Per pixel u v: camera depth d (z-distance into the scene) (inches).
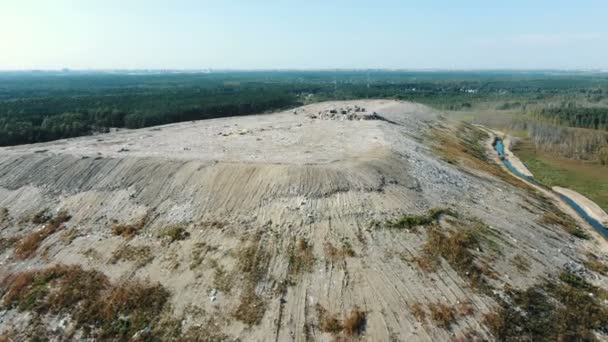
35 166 1836.9
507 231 1533.0
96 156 1905.8
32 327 1122.0
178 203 1576.0
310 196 1536.7
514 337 1061.8
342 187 1585.9
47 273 1285.7
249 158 1895.9
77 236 1462.8
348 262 1258.6
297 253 1296.8
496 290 1204.5
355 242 1334.9
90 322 1122.0
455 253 1305.4
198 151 2097.7
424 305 1125.1
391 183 1680.6
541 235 1598.2
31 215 1587.1
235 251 1316.4
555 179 2600.9
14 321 1143.6
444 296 1158.3
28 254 1396.4
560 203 2150.6
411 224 1428.4
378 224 1417.3
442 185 1831.9
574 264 1443.2
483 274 1256.8
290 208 1486.2
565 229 1745.8
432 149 2593.5
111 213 1562.5
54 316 1147.9
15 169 1828.2
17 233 1509.6
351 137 2517.2
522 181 2487.7
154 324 1102.4
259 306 1127.6
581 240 1675.7
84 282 1245.1
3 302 1207.6
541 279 1300.4
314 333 1046.4
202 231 1424.7
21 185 1742.1
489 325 1083.3
